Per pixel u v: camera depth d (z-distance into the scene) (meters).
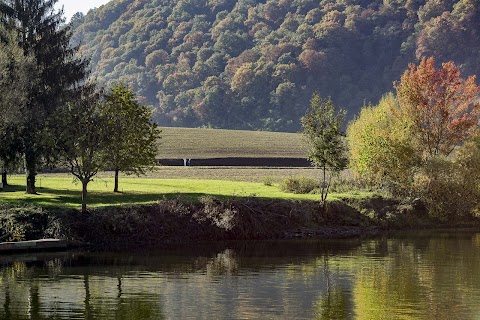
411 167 74.75
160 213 57.19
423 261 48.91
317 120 66.62
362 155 75.62
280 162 123.38
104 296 37.94
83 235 54.16
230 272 44.59
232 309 35.28
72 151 55.41
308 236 61.56
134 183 78.81
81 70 69.12
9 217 53.72
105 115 56.88
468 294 38.81
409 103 80.94
